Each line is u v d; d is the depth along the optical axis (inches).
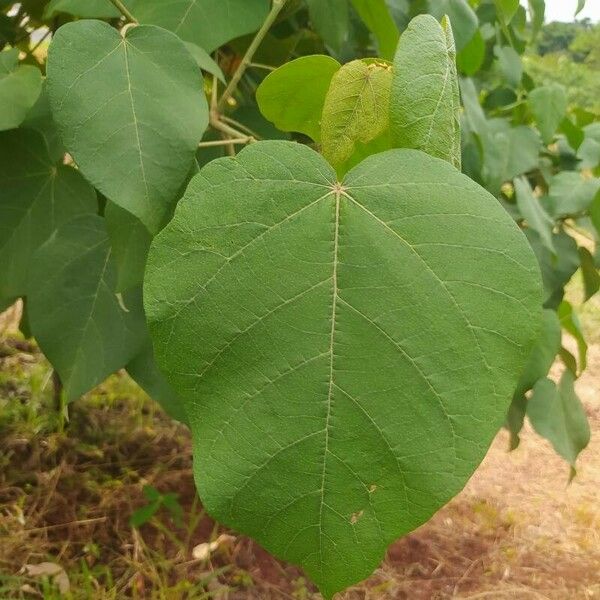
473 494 44.9
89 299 21.4
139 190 13.7
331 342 10.1
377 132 12.9
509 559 38.6
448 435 9.8
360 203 10.5
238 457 10.0
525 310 10.0
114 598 31.0
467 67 25.2
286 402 10.0
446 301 10.0
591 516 43.0
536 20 33.7
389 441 9.9
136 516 34.0
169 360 10.2
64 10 19.3
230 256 10.3
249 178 10.5
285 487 10.0
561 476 48.3
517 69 33.0
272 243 10.3
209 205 10.4
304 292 10.2
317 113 16.2
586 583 37.4
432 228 10.3
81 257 21.7
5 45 29.4
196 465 10.1
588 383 62.0
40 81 17.6
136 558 33.6
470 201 10.3
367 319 10.1
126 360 21.2
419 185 10.5
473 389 9.9
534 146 32.2
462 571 37.2
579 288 78.0
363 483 9.9
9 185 22.9
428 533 40.0
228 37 19.0
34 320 21.2
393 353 10.0
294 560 10.1
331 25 22.6
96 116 13.7
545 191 37.5
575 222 36.1
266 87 15.5
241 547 35.6
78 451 40.4
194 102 14.4
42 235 23.2
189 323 10.2
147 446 42.7
